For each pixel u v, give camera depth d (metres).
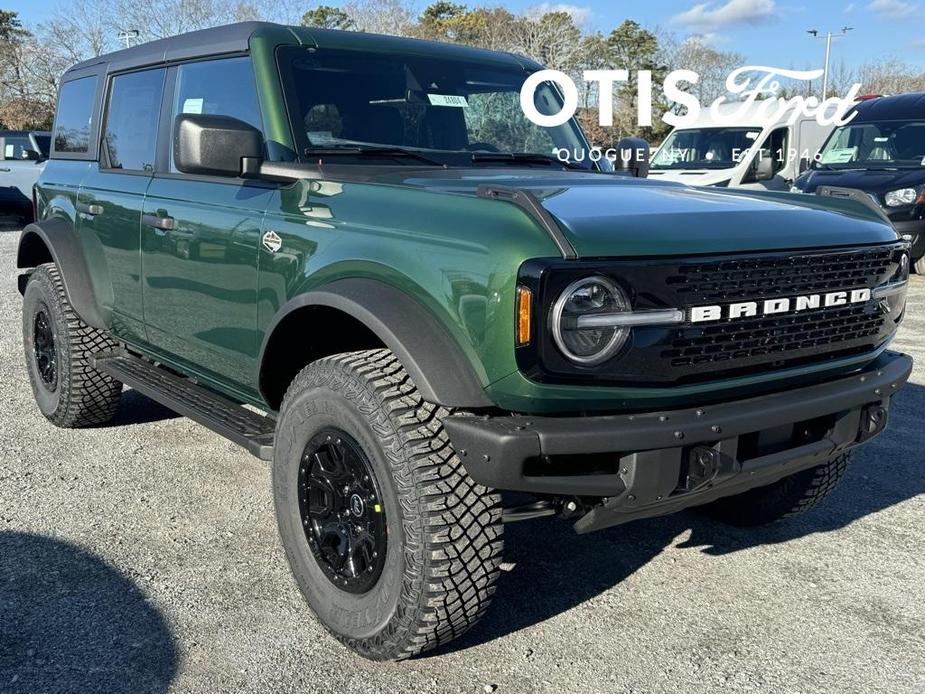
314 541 3.11
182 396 4.14
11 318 8.67
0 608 3.27
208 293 3.77
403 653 2.88
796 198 3.51
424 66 4.09
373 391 2.79
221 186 3.76
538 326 2.51
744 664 3.02
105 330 4.84
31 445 5.02
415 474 2.70
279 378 3.50
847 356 3.16
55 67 41.53
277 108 3.61
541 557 3.80
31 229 5.23
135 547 3.78
